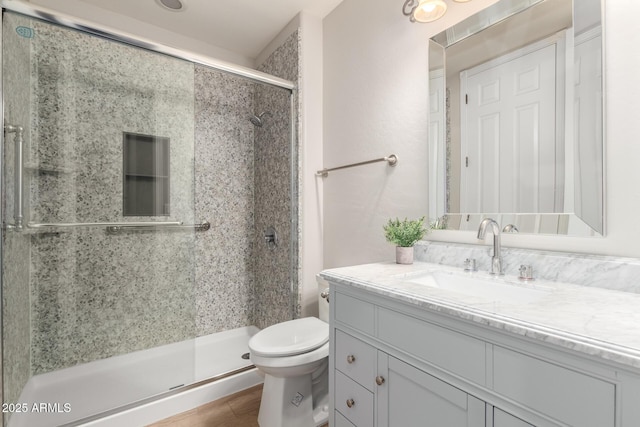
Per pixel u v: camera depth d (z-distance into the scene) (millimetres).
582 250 1006
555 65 1072
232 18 2203
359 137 1893
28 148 1655
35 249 1732
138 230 1950
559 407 612
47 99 1754
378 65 1764
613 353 530
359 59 1890
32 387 1678
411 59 1577
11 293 1472
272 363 1401
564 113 1047
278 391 1516
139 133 1952
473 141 1316
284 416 1487
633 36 910
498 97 1234
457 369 787
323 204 2209
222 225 2582
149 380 1810
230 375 1935
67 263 1806
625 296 848
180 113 2051
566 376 604
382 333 1010
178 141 2049
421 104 1530
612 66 947
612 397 549
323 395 1686
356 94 1913
